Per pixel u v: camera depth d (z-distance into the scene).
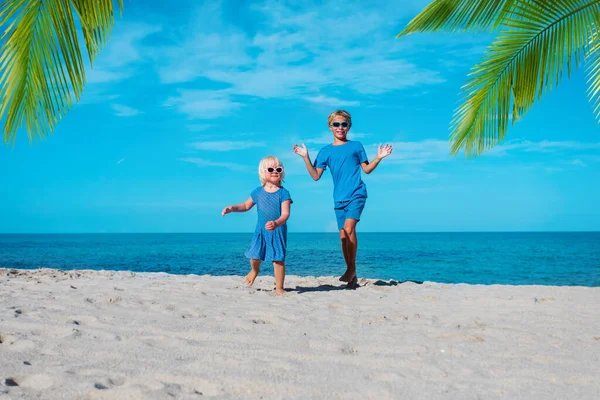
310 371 2.18
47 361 2.32
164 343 2.68
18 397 1.82
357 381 2.05
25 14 3.51
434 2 5.17
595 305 4.13
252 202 4.96
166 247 45.06
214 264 18.70
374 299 4.48
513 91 5.43
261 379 2.04
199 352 2.49
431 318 3.49
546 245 51.25
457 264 20.19
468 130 5.68
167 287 5.10
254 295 4.59
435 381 2.07
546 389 1.97
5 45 3.50
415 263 20.66
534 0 5.00
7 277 6.05
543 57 5.23
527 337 2.85
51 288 4.91
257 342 2.71
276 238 4.78
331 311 3.77
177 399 1.84
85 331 2.93
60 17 3.62
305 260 19.23
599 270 17.55
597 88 5.07
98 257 26.08
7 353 2.44
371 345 2.65
